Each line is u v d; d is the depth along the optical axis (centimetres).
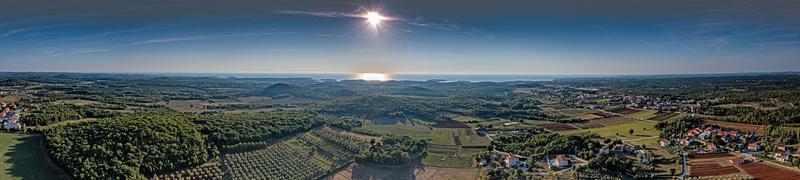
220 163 12962
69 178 10644
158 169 11719
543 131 18862
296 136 16862
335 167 13100
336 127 19238
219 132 14662
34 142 13012
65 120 16662
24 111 17600
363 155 13675
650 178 11431
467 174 12631
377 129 19538
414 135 18212
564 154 13800
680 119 18300
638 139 16275
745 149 14000
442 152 15212
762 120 17750
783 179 11025
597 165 12356
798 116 17112
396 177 12494
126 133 12525
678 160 12950
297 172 12588
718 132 15875
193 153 12744
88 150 11544
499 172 12338
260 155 13938
